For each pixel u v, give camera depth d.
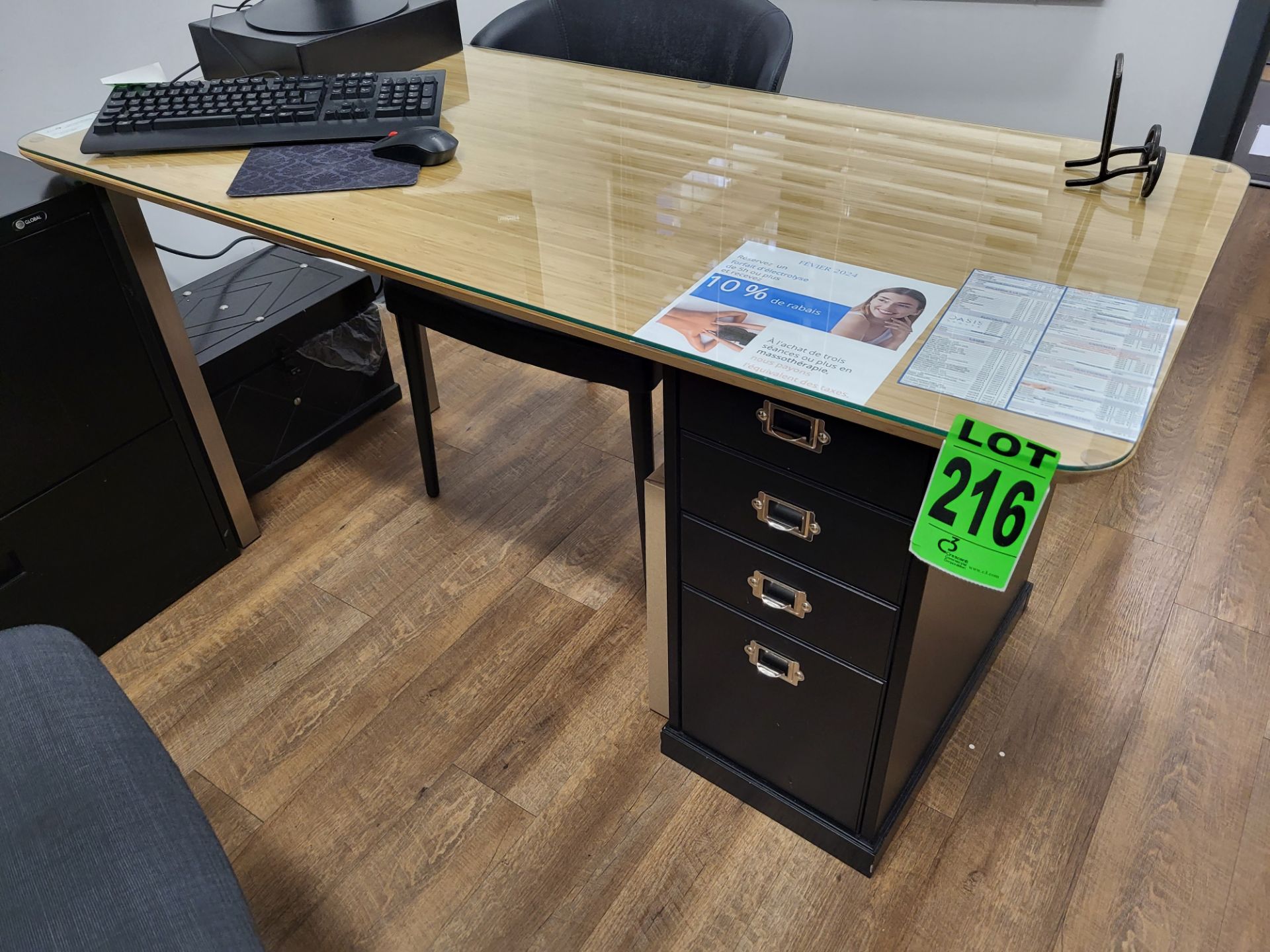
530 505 1.82
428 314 1.50
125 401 1.44
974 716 1.40
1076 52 2.32
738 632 1.15
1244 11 2.09
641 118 1.30
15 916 0.63
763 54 1.53
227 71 1.58
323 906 1.21
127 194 1.30
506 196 1.10
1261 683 1.42
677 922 1.18
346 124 1.25
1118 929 1.15
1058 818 1.27
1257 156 2.79
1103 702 1.41
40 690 0.78
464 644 1.55
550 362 1.43
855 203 1.06
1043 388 0.76
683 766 1.36
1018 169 1.11
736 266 0.95
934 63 2.51
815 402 0.78
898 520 0.90
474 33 2.40
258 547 1.75
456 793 1.33
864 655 1.04
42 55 1.68
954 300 0.88
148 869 0.66
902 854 1.24
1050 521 1.71
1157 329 0.82
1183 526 1.70
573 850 1.26
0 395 1.28
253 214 1.08
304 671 1.51
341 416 1.99
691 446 1.01
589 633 1.56
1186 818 1.25
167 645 1.57
